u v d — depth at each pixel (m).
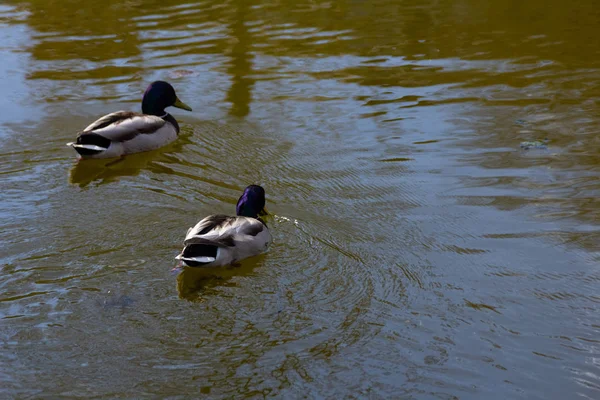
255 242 7.69
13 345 6.04
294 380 5.71
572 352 6.20
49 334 6.20
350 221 8.53
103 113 11.66
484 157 10.18
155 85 11.37
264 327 6.39
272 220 8.52
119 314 6.51
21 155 10.14
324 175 9.75
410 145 10.62
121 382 5.63
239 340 6.19
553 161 9.99
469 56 14.13
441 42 14.91
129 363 5.86
